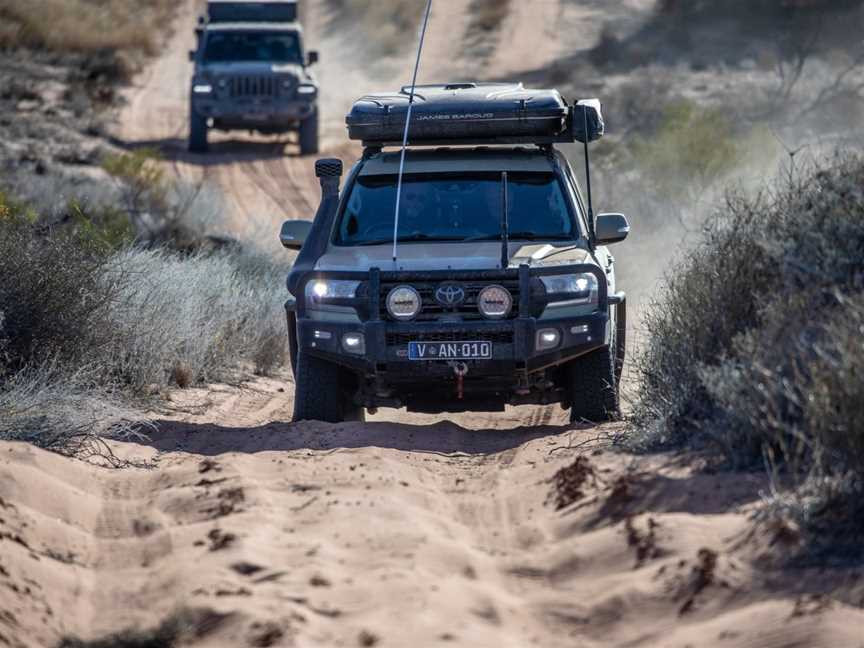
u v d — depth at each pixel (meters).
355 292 32.69
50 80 151.88
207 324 44.34
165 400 39.47
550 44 196.75
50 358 35.44
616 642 18.12
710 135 75.38
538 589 20.33
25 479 25.42
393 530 22.58
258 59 119.50
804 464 22.47
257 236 73.19
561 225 35.75
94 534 24.02
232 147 122.12
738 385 24.52
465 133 36.22
